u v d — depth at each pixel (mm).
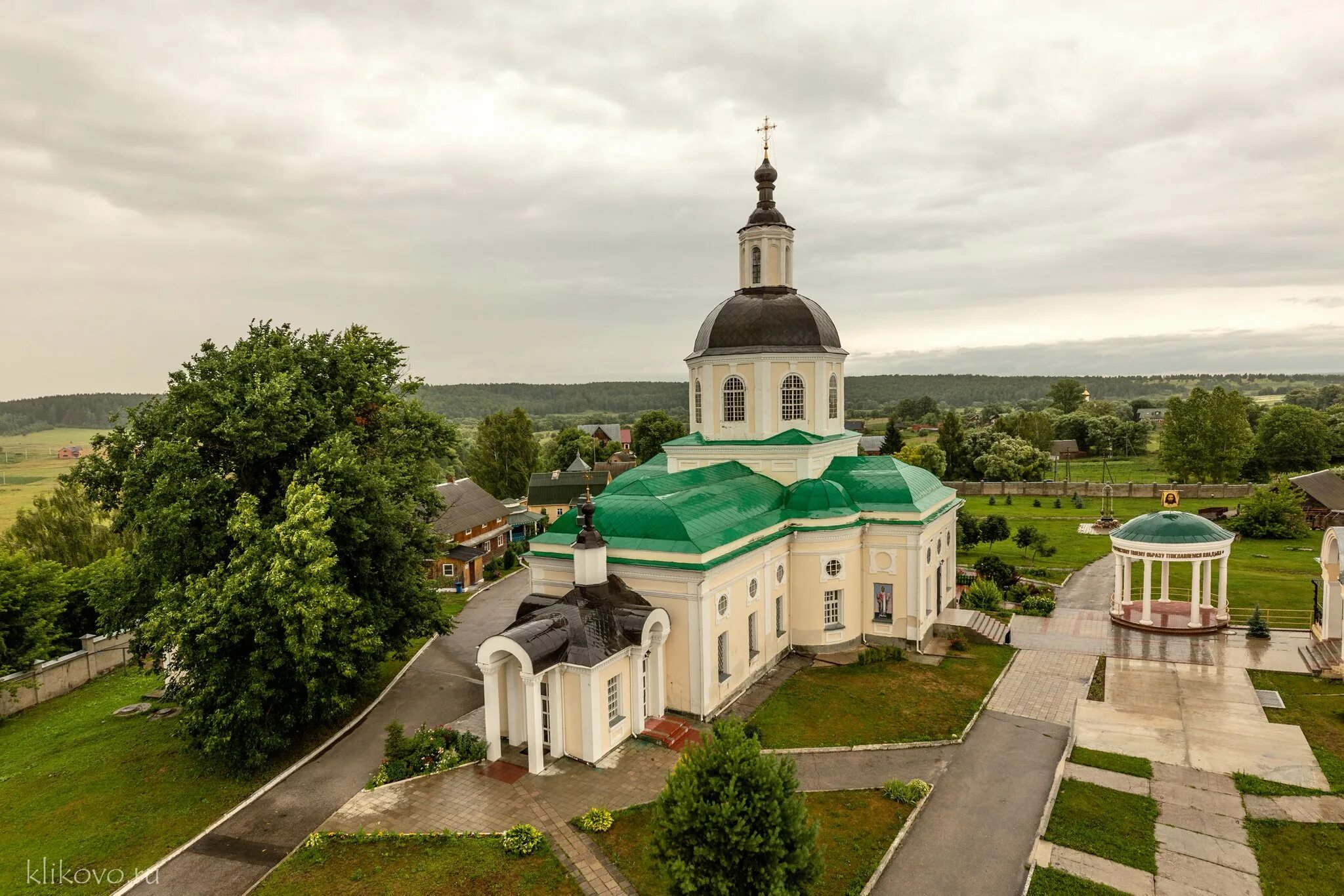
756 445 43281
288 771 29156
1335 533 38281
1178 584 54312
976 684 36062
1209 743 29641
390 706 35406
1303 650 38781
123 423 35094
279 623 28078
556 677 28172
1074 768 27969
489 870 22188
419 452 41562
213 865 23312
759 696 34688
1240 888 21328
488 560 68938
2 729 36281
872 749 29828
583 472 97250
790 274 47312
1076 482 111875
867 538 41344
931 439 172000
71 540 51562
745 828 17578
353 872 22391
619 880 21797
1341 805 25172
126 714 35906
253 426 31031
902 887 21766
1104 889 21312
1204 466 104500
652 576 32375
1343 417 130375
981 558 58000
